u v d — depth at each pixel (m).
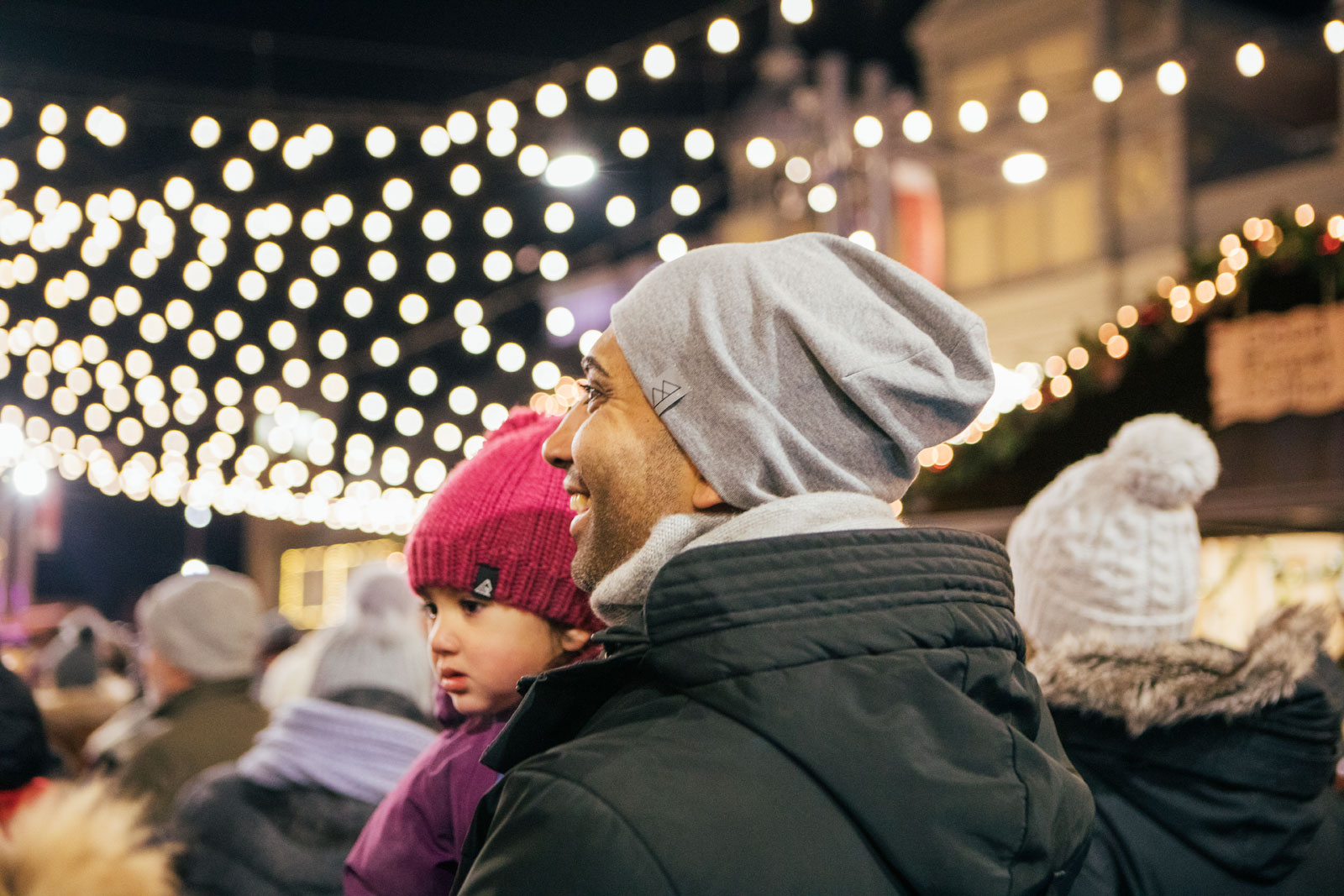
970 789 0.82
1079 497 1.71
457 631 1.38
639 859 0.76
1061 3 11.07
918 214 10.17
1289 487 4.24
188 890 2.19
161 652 3.08
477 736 1.42
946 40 11.93
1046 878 0.87
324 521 8.67
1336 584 4.59
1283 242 4.23
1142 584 1.63
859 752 0.82
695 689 0.87
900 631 0.88
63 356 6.12
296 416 6.79
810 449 0.97
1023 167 5.68
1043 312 11.48
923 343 0.99
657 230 8.93
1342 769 2.19
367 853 1.43
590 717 0.98
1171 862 1.39
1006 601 1.00
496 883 0.79
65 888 1.36
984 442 5.17
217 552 13.65
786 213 7.84
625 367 1.04
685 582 0.88
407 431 6.84
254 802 2.26
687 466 1.00
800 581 0.88
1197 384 4.55
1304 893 1.45
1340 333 4.05
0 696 2.50
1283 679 1.38
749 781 0.81
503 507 1.36
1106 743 1.45
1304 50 10.82
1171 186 10.67
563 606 1.36
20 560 8.66
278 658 5.11
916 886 0.80
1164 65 5.44
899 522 1.02
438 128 5.16
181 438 7.61
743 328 0.98
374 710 2.42
